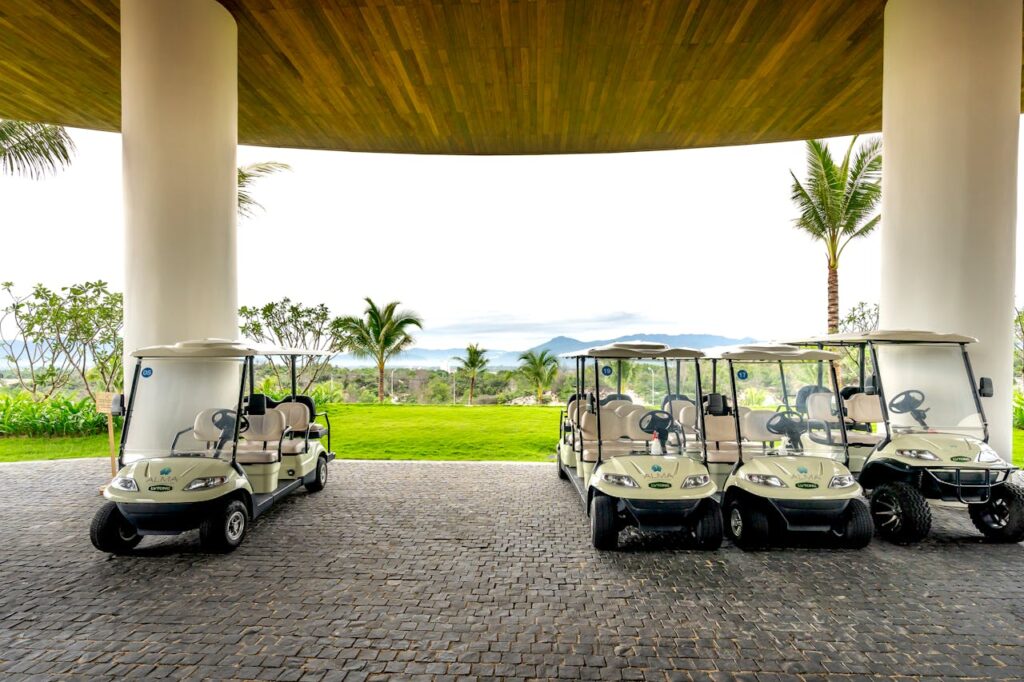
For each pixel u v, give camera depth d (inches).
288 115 372.5
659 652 121.5
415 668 115.3
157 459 182.1
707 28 271.0
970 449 193.6
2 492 261.3
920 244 247.1
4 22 264.5
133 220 246.7
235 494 188.4
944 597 148.6
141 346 244.7
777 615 138.5
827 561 174.6
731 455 205.0
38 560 175.3
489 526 212.7
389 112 366.9
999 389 240.8
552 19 264.4
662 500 177.2
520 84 329.7
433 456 374.6
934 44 243.4
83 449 388.8
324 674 113.1
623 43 284.8
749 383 214.2
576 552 184.1
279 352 211.3
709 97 343.6
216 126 253.4
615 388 275.0
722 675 112.7
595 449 210.7
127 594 150.6
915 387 235.9
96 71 310.7
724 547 187.8
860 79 320.5
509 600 147.5
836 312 608.7
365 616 138.3
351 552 183.9
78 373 524.1
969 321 241.0
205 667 115.3
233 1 252.1
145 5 243.8
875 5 255.9
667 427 204.4
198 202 249.0
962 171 241.1
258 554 181.5
